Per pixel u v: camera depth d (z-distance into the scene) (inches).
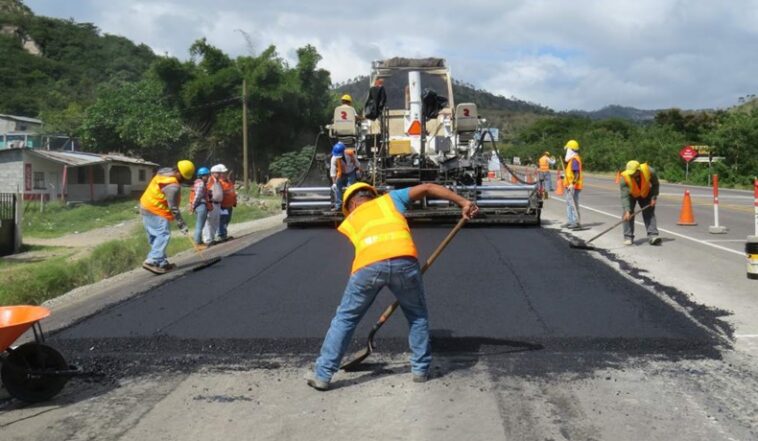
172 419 169.9
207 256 428.1
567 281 313.3
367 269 183.3
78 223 1193.4
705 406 172.4
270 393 185.6
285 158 1642.5
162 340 234.4
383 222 187.6
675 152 1961.1
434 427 161.6
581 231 512.7
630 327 239.0
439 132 579.5
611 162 2447.1
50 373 182.1
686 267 359.3
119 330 249.3
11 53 3041.3
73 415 174.1
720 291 299.1
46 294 442.0
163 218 385.4
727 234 510.0
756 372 196.2
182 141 1761.8
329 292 298.2
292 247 430.9
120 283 383.6
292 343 227.3
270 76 1784.0
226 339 233.5
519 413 168.9
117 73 3068.4
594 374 195.0
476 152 576.1
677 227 566.3
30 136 1979.6
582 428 160.1
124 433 162.6
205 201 521.0
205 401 181.0
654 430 158.7
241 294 300.7
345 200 199.2
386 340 225.8
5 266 677.9
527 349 217.0
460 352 215.0
